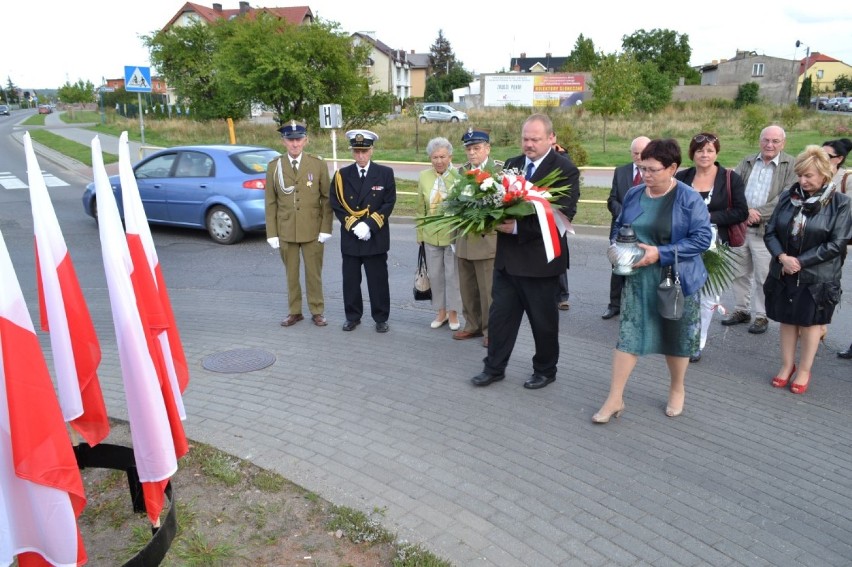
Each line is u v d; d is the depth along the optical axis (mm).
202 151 10953
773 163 5996
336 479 3715
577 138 19719
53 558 2395
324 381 5152
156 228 11969
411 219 12141
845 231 4547
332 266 9062
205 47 36344
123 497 3566
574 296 7578
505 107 52219
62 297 2574
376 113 30328
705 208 4078
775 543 3211
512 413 4594
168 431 2777
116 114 53344
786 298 4805
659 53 76688
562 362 5566
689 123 35906
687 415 4574
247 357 5676
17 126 46219
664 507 3492
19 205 14078
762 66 69750
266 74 25562
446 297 6387
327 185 6336
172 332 3207
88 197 11719
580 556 3092
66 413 2609
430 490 3623
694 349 4348
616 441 4203
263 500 3504
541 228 4273
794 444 4176
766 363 5531
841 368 5418
